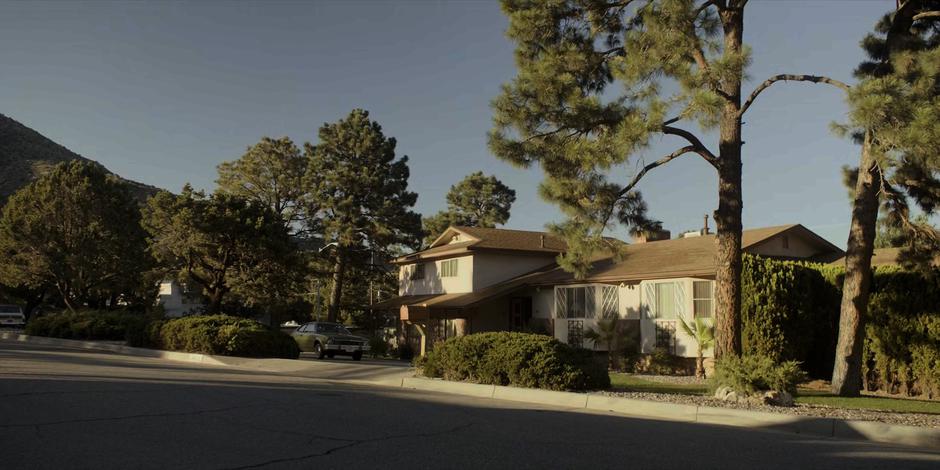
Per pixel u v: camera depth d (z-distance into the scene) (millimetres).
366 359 31953
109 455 7422
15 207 45281
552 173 16203
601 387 15359
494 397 15094
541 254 35625
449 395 15133
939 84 13797
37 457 7254
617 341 25125
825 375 20938
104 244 45969
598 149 14812
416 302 35438
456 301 31219
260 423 9742
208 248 36219
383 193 51156
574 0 16484
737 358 13758
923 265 16844
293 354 26703
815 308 20906
